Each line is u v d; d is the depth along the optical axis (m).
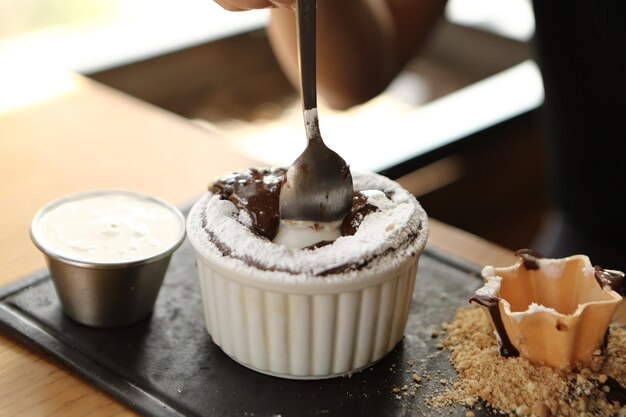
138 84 0.83
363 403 0.48
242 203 0.49
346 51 0.68
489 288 0.48
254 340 0.48
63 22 0.97
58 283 0.50
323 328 0.48
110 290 0.50
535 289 0.50
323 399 0.48
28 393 0.48
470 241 0.59
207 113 0.87
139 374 0.48
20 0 0.96
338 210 0.49
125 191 0.55
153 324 0.52
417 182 0.77
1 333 0.51
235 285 0.47
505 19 1.02
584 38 0.63
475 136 0.76
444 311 0.53
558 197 0.70
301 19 0.47
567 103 0.65
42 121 0.71
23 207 0.61
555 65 0.65
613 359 0.49
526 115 0.81
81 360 0.49
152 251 0.51
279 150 0.81
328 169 0.48
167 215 0.54
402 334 0.51
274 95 0.92
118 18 0.97
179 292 0.54
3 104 0.73
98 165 0.66
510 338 0.48
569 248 0.68
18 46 0.84
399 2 0.72
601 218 0.67
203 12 0.99
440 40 1.00
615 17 0.60
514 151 0.83
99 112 0.73
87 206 0.53
